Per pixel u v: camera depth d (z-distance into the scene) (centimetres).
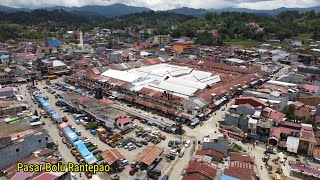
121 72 14912
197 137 8919
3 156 6794
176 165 7356
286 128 8694
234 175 6338
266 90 11550
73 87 14338
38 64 16938
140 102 11531
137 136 9031
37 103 12150
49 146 7938
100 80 14062
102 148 8231
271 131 8544
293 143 7944
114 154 7325
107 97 12812
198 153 7512
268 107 9881
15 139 7344
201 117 10138
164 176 6712
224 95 12206
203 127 9619
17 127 8244
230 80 14550
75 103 11106
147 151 7525
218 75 15088
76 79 15250
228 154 7625
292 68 17050
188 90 11894
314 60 18962
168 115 10581
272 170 7088
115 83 13388
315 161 7494
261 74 15825
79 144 8025
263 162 7469
